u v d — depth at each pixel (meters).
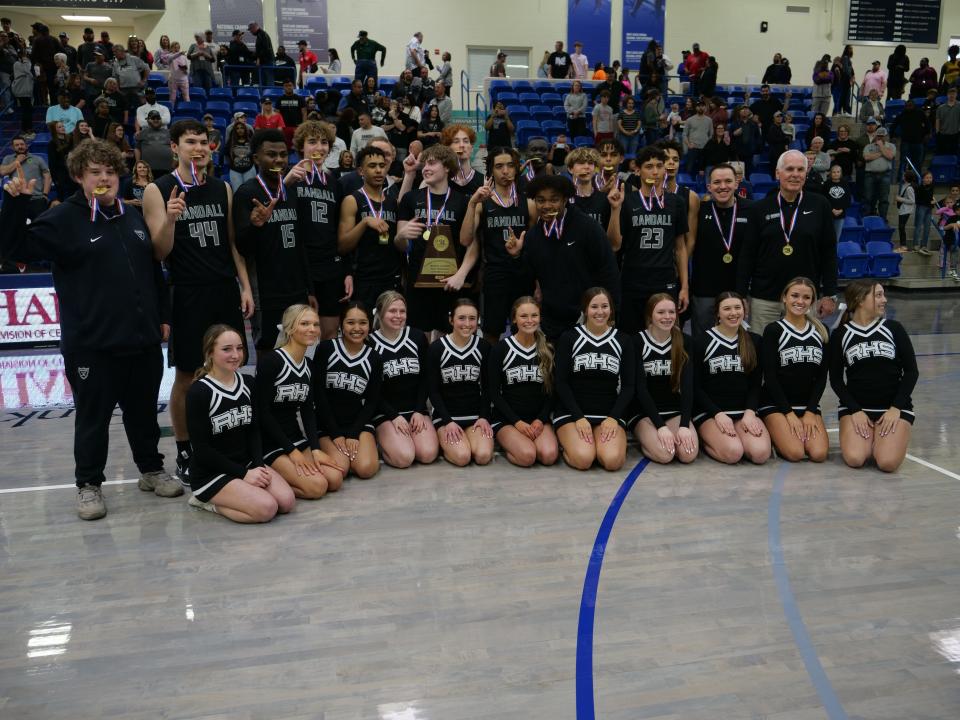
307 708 2.34
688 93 16.44
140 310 3.67
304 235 4.55
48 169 9.76
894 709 2.32
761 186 12.97
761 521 3.66
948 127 14.30
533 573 3.16
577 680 2.46
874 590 3.01
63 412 5.75
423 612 2.87
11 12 16.36
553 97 15.55
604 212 4.79
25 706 2.36
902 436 4.31
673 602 2.93
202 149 3.93
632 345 4.48
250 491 3.67
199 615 2.87
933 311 10.09
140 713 2.33
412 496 4.00
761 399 4.67
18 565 3.29
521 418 4.57
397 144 11.23
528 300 4.45
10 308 8.17
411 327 4.62
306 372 4.06
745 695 2.38
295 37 16.89
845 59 16.28
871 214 13.05
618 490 4.06
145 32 16.62
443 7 17.47
